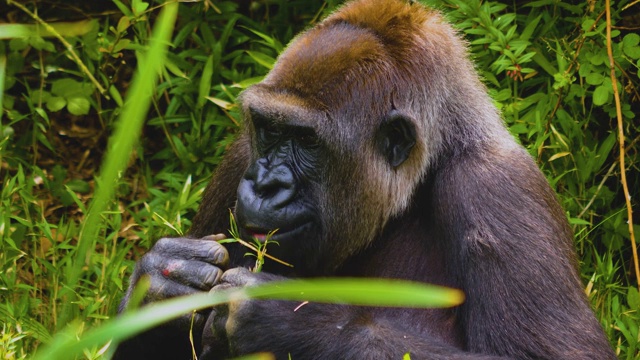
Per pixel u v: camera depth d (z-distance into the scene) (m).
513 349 8.29
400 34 9.09
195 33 14.92
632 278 13.30
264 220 8.57
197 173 13.72
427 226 9.26
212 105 14.16
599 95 12.59
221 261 8.59
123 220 14.28
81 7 15.28
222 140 14.04
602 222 12.61
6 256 11.91
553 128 12.55
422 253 9.20
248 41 15.05
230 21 14.36
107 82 14.07
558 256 8.64
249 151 9.47
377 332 8.02
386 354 7.88
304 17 15.02
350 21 9.20
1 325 10.51
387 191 9.02
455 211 8.86
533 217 8.74
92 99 14.80
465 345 8.66
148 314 4.53
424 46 9.13
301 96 8.66
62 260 11.51
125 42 13.55
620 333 11.64
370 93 8.77
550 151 13.16
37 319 11.66
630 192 13.66
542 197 9.02
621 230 12.87
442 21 9.74
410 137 8.94
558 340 8.25
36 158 14.47
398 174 9.03
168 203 12.66
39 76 15.11
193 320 8.59
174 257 8.65
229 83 14.51
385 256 9.32
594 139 13.59
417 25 9.25
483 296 8.49
